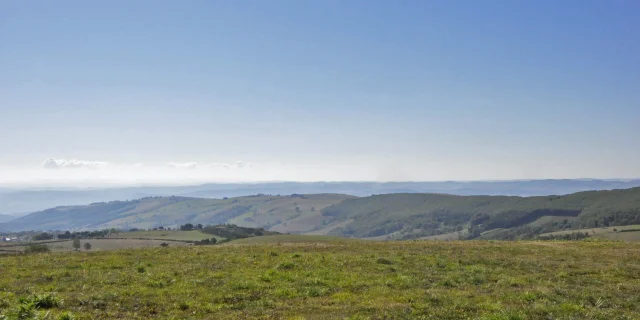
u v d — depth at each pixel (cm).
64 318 1538
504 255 3200
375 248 3666
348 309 1739
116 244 12725
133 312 1698
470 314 1702
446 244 4019
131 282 2228
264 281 2269
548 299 1939
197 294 1983
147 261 2961
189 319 1611
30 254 3434
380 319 1617
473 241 4512
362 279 2323
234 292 2016
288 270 2580
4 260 3028
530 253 3341
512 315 1631
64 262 2912
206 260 2973
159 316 1648
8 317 1483
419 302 1856
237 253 3322
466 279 2373
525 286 2217
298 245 3969
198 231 17225
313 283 2222
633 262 2919
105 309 1731
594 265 2795
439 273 2523
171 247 3966
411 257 3044
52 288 2070
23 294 1950
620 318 1683
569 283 2312
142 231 17262
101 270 2602
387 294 2016
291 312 1705
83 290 2045
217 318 1627
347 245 3944
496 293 2042
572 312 1736
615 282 2347
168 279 2302
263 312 1706
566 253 3338
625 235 16462
